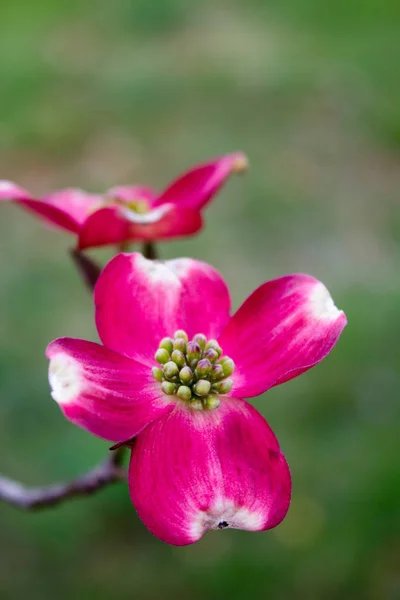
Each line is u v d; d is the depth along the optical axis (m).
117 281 0.35
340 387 0.78
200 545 0.66
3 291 0.93
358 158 1.26
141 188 0.47
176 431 0.32
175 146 1.29
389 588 0.61
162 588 0.63
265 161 1.24
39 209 0.41
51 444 0.71
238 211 1.10
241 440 0.32
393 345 0.83
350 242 1.05
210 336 0.35
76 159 1.27
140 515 0.31
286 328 0.34
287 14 1.93
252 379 0.34
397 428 0.73
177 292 0.35
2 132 1.33
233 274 0.97
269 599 0.62
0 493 0.40
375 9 1.89
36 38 1.80
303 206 1.12
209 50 1.67
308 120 1.36
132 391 0.33
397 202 1.15
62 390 0.32
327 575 0.62
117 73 1.55
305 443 0.72
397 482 0.67
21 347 0.83
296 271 0.98
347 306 0.89
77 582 0.63
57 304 0.91
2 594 0.62
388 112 1.38
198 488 0.31
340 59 1.60
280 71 1.52
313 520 0.66
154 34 1.81
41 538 0.66
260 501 0.31
